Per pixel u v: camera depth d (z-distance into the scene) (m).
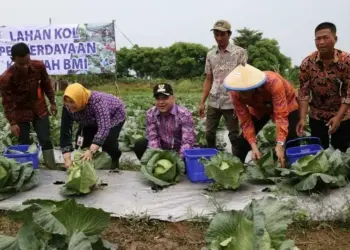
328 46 5.74
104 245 3.67
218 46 7.64
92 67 14.16
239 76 5.23
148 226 4.80
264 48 55.56
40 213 3.22
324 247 4.22
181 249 4.36
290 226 4.56
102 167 6.54
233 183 5.46
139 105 20.25
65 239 3.33
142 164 5.96
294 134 6.13
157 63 72.62
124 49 75.00
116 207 5.17
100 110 5.96
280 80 5.50
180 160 6.01
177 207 5.12
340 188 5.29
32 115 7.19
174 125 6.36
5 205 5.33
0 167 5.50
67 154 6.11
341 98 6.10
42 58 14.33
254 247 2.72
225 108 7.61
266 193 5.34
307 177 5.18
